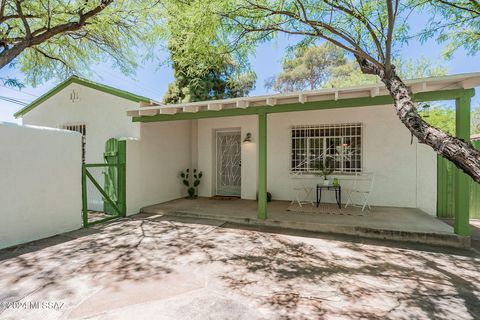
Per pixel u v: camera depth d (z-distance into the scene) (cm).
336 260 374
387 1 296
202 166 880
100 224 564
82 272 330
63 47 627
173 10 473
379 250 415
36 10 498
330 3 363
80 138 537
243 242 450
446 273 333
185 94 1349
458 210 438
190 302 264
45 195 468
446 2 370
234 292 285
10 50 426
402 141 664
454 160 221
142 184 691
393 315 244
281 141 780
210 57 451
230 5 383
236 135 869
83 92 770
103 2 468
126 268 343
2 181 408
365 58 347
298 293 283
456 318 240
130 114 659
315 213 602
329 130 732
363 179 698
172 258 378
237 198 829
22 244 430
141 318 238
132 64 662
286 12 370
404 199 665
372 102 473
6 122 416
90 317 238
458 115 423
